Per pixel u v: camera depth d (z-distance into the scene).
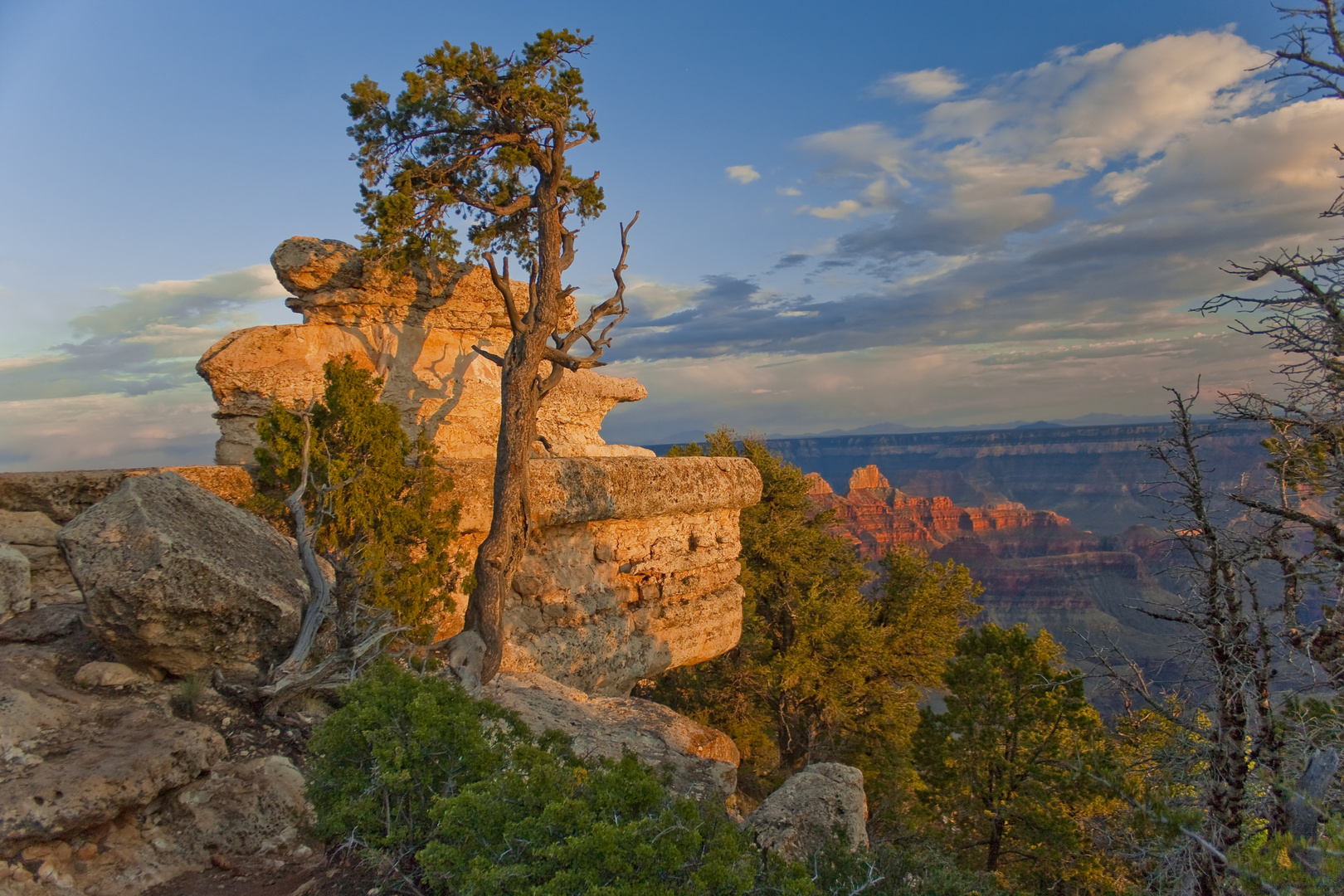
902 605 26.62
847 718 24.20
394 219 12.04
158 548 6.52
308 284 13.41
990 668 16.25
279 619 7.06
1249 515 8.12
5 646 6.78
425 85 11.91
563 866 4.39
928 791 17.16
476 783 5.03
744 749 25.52
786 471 27.25
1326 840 5.73
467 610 11.61
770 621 27.41
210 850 5.24
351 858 5.38
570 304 16.45
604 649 14.59
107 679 6.34
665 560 16.14
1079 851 13.98
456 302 14.61
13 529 8.86
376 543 9.83
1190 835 6.75
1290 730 7.49
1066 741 15.61
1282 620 7.74
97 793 4.78
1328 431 7.75
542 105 12.23
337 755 5.52
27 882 4.38
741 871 4.46
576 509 13.86
